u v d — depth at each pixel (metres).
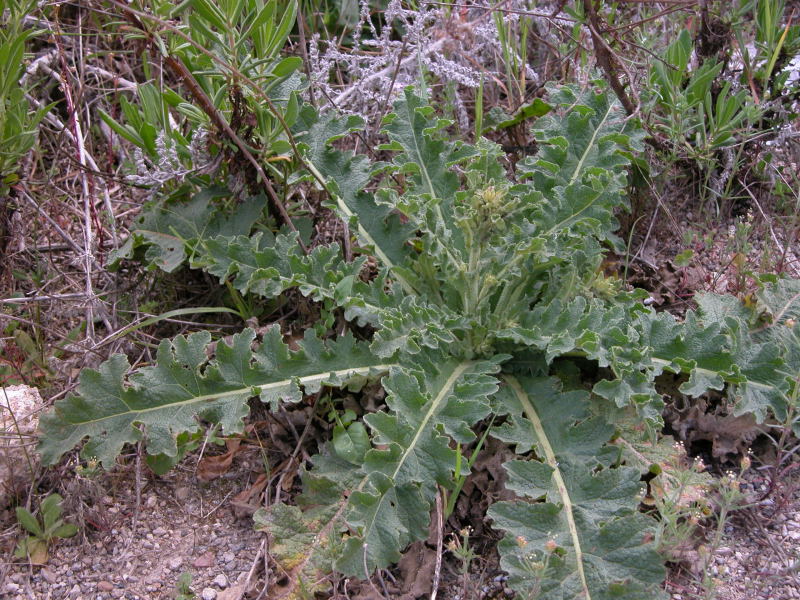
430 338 0.74
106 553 0.71
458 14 1.04
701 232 1.02
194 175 0.89
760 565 0.67
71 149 1.05
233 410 0.70
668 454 0.71
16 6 0.84
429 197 0.85
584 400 0.73
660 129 1.03
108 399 0.68
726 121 0.99
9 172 0.87
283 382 0.72
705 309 0.84
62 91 1.08
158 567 0.69
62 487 0.74
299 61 0.80
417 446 0.67
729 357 0.74
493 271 0.80
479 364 0.76
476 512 0.71
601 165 0.89
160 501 0.75
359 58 1.04
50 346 0.88
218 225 0.86
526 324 0.78
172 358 0.70
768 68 1.03
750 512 0.71
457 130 1.09
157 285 0.92
